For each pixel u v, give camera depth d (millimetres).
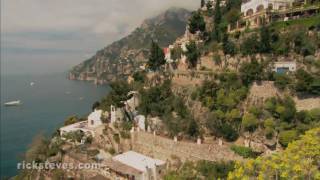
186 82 100000
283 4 115625
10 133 198000
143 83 116250
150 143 90312
